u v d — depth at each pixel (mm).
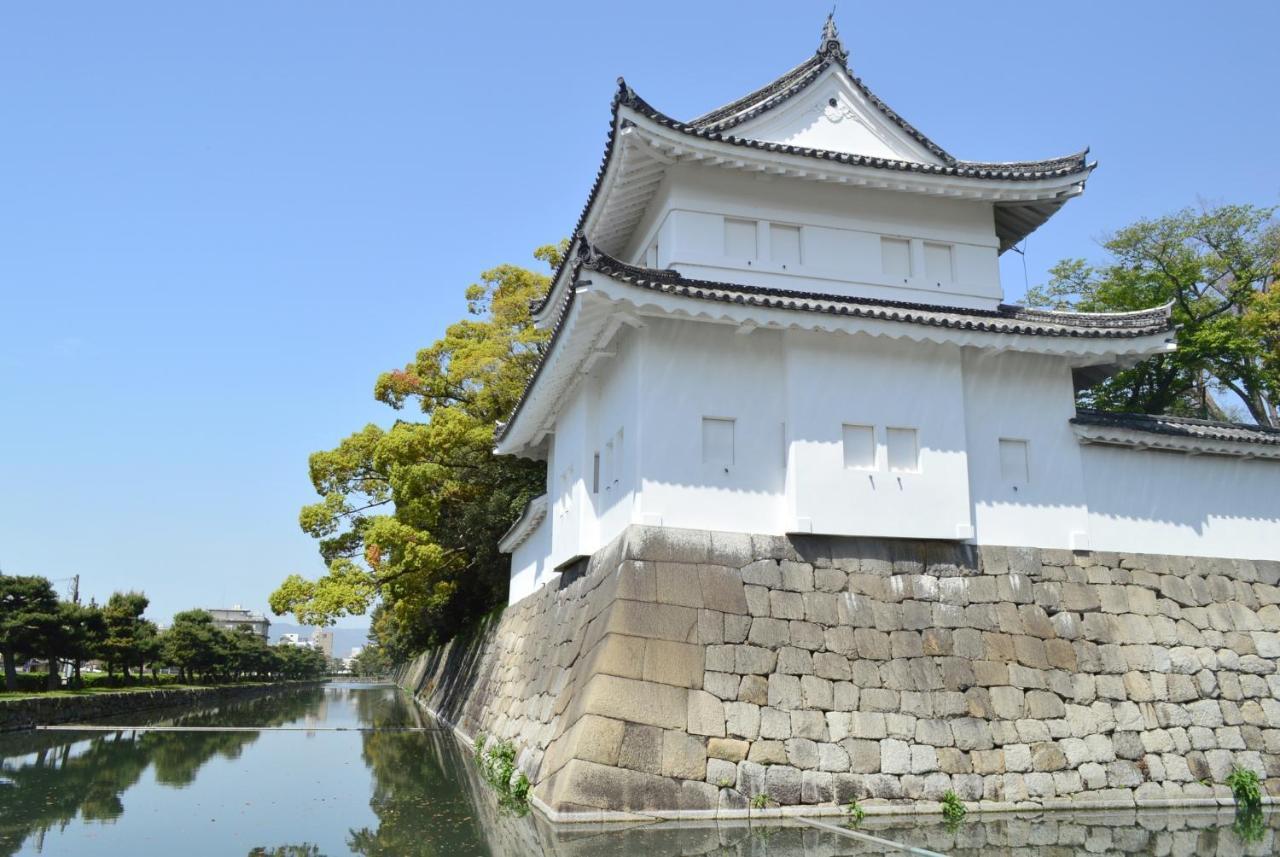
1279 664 14078
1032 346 13586
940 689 12219
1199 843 9938
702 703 11266
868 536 12828
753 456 12906
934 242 15664
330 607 25359
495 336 30156
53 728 27625
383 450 27766
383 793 14430
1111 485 14523
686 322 13078
